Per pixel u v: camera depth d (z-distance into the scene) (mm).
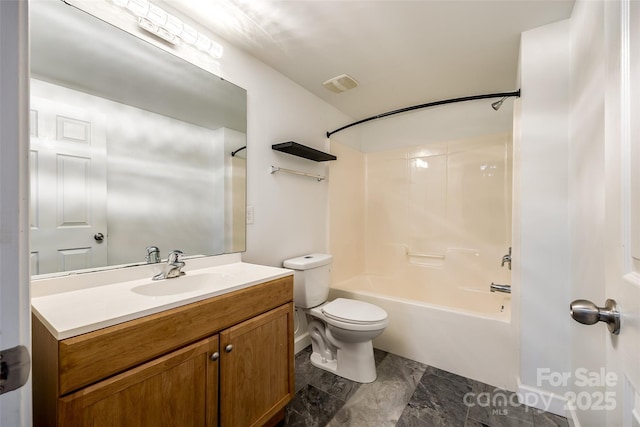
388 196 3088
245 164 1797
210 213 1604
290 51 1799
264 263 1928
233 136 1727
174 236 1434
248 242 1816
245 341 1196
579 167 1325
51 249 1041
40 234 1016
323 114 2543
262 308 1300
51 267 1037
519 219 1628
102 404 771
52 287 1032
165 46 1411
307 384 1764
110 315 818
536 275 1557
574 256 1404
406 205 2980
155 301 951
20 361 375
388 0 1355
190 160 1513
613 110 565
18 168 370
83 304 918
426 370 1906
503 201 2477
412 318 2041
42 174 1024
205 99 1581
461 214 2672
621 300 523
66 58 1094
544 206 1535
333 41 1694
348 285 2697
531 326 1569
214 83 1624
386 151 3104
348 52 1808
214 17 1484
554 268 1511
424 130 2879
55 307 888
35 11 1023
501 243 2480
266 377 1299
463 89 2328
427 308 1979
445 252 2746
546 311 1530
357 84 2230
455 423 1429
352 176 3014
